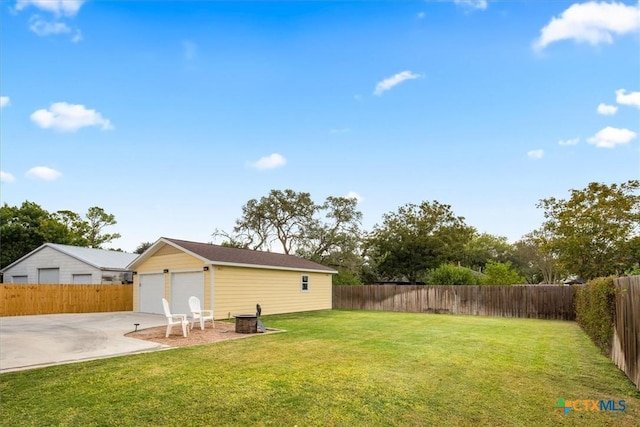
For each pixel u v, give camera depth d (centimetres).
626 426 438
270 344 931
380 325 1369
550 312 1772
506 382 605
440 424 438
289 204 3512
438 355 809
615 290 750
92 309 1980
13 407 483
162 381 597
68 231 3441
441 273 2280
